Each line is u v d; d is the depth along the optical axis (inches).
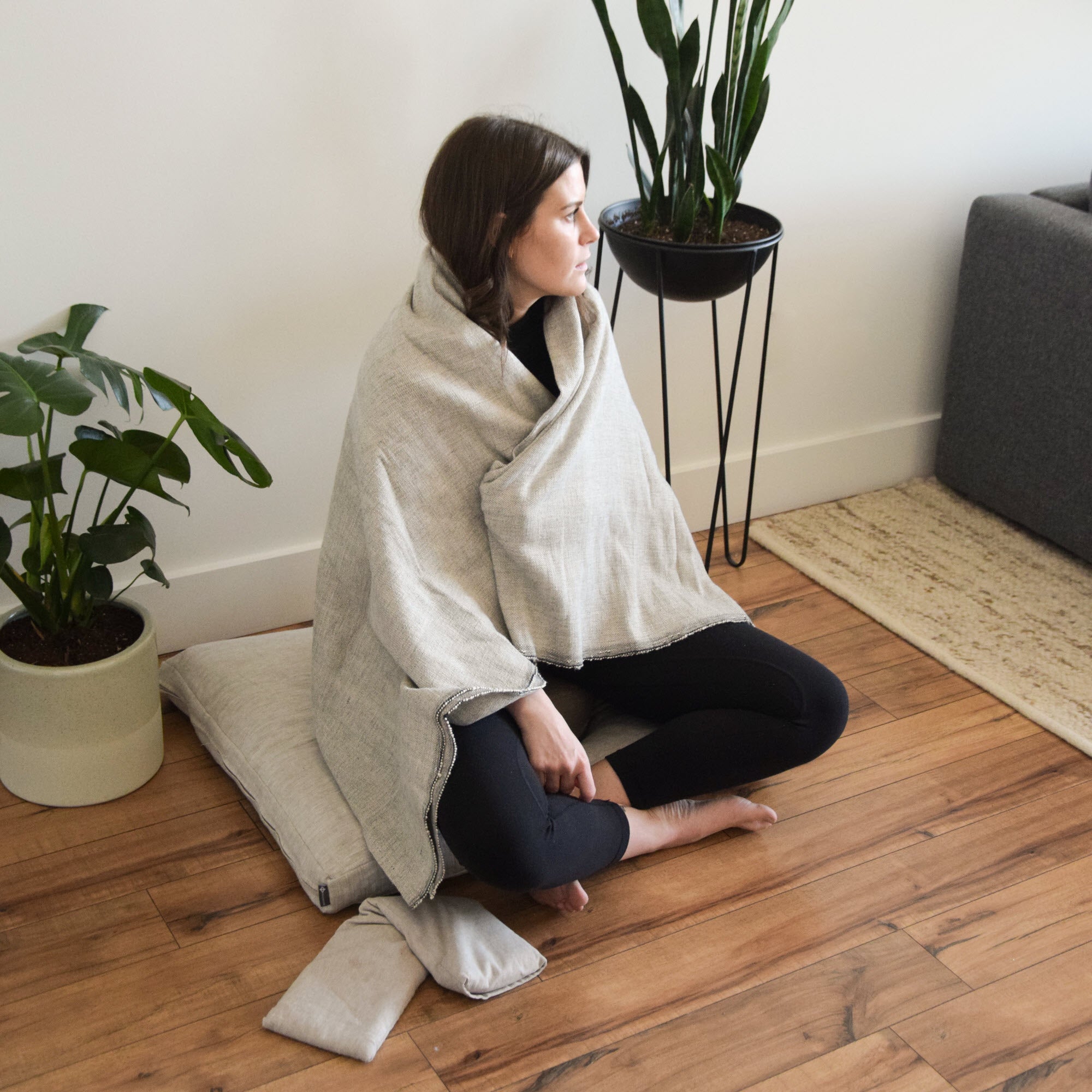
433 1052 48.7
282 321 68.9
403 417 52.8
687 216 69.4
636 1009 51.0
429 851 51.0
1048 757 68.2
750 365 87.6
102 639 60.7
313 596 76.9
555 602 56.1
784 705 57.5
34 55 57.8
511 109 70.7
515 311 55.1
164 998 50.7
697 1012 50.9
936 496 97.3
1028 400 87.0
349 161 66.9
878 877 58.8
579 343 55.3
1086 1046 50.1
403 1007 50.3
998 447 90.7
